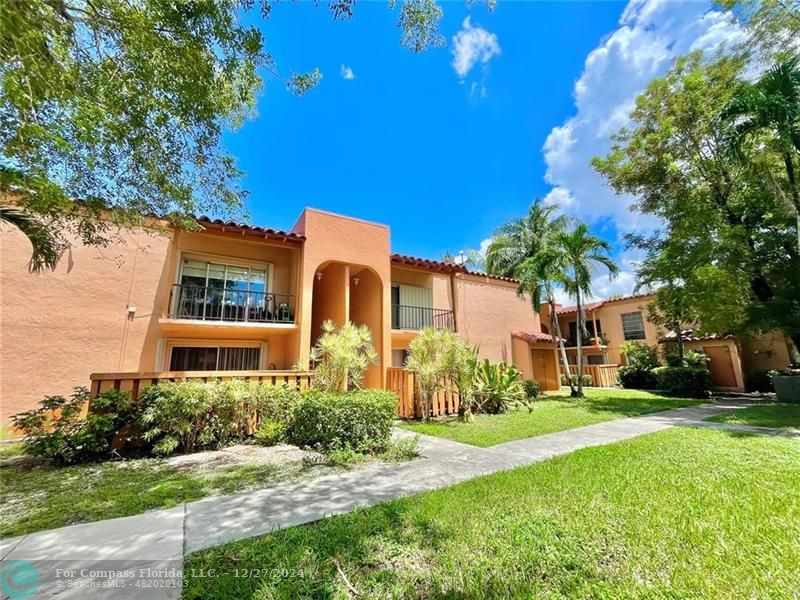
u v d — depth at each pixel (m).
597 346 23.61
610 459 5.66
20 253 8.72
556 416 10.48
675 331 18.03
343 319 12.62
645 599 2.33
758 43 10.90
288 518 3.71
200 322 10.56
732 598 2.33
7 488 4.70
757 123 8.41
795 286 11.95
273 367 12.59
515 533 3.22
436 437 7.88
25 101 3.31
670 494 4.12
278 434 7.29
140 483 4.88
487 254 24.31
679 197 13.66
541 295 17.59
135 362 9.91
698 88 12.48
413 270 16.50
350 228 13.10
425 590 2.49
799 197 9.72
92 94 4.44
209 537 3.30
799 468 5.03
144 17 4.06
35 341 8.67
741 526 3.29
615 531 3.26
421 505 3.90
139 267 10.28
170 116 5.26
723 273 11.51
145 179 6.03
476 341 17.38
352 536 3.20
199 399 6.72
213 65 4.95
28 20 3.15
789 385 12.76
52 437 5.76
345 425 6.60
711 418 9.54
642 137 14.16
